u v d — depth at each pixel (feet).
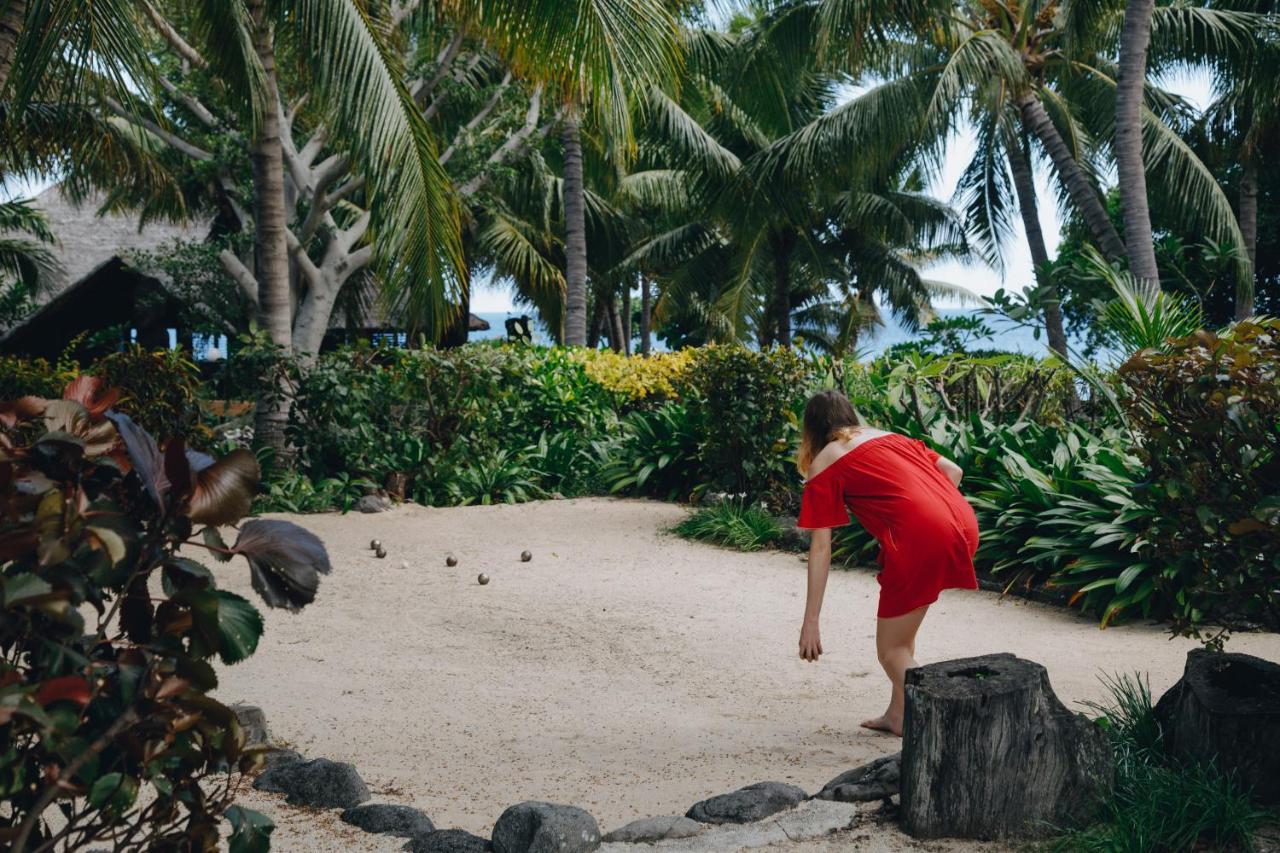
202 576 5.65
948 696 10.23
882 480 13.61
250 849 6.11
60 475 5.71
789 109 78.89
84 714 5.34
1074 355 29.25
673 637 21.01
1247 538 11.64
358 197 71.05
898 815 10.82
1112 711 12.93
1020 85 47.03
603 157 64.39
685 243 99.14
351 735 14.92
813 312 125.08
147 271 78.48
